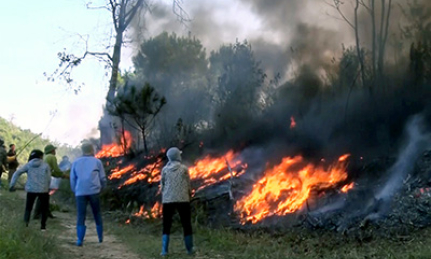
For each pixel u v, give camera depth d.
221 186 11.48
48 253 7.01
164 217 7.66
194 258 7.33
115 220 11.08
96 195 8.52
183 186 7.71
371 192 9.22
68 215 12.09
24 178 20.12
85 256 7.43
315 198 9.84
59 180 16.05
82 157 8.63
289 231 8.62
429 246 6.61
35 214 10.46
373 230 7.85
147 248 8.00
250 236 8.71
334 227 8.34
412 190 8.70
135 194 12.92
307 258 6.91
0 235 6.79
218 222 9.89
